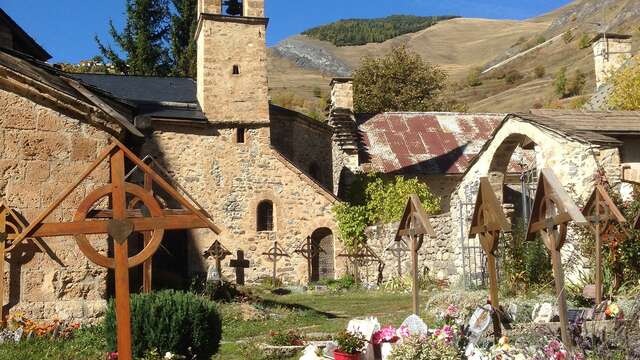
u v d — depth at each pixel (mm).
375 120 29625
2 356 8164
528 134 15844
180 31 36406
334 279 22734
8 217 10227
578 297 10617
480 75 94562
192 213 5977
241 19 23656
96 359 8086
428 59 120875
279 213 23109
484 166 18516
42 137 10641
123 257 5734
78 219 5785
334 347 7102
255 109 23422
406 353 6207
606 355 6164
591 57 76312
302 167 27594
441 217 20531
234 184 22984
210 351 7750
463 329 7055
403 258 21344
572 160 14039
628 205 11852
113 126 11180
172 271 21594
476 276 16156
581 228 12195
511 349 6305
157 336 7309
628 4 87938
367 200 24359
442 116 30391
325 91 83750
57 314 10266
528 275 13094
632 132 15328
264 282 22188
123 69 36250
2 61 10578
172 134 22703
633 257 10766
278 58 120375
